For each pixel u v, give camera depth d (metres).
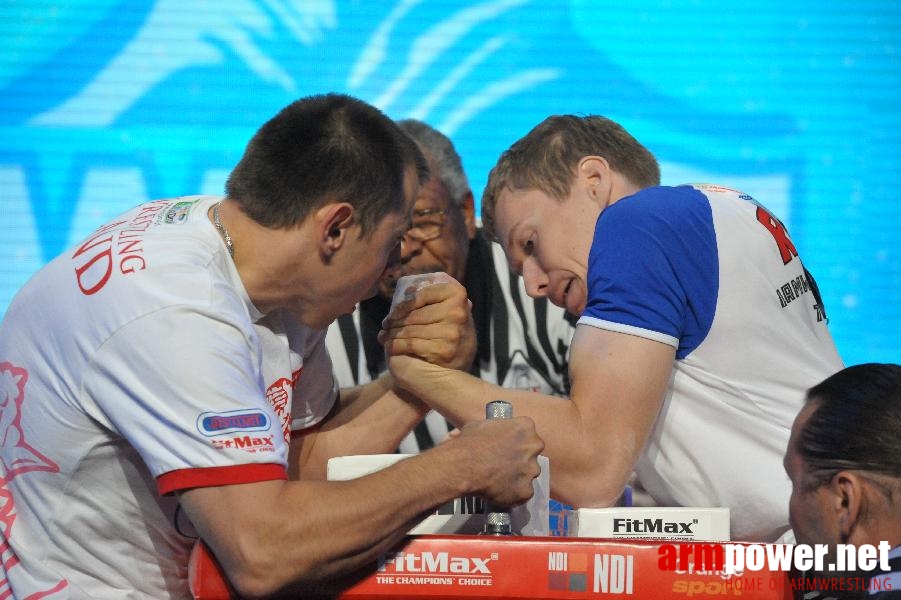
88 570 5.22
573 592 4.43
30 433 5.11
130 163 16.36
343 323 9.34
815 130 16.67
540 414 5.52
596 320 5.63
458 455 4.76
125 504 5.16
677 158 16.62
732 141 16.66
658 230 5.68
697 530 5.04
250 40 16.41
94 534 5.19
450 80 16.48
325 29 16.39
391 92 16.42
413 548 4.58
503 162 6.75
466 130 16.48
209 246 5.12
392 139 5.31
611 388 5.48
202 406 4.66
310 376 6.48
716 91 16.66
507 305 9.49
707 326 5.76
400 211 5.35
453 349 6.09
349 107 5.31
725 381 5.85
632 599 4.42
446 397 5.99
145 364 4.73
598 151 6.53
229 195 5.32
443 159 9.11
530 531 5.05
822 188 16.67
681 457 5.96
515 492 4.83
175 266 4.93
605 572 4.43
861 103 16.67
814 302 6.30
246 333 4.93
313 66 16.41
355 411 6.73
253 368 4.94
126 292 4.86
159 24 16.42
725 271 5.76
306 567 4.51
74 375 4.92
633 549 4.44
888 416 4.48
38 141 16.33
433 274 6.29
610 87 16.58
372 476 4.69
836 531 4.50
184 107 16.41
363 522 4.53
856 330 16.72
